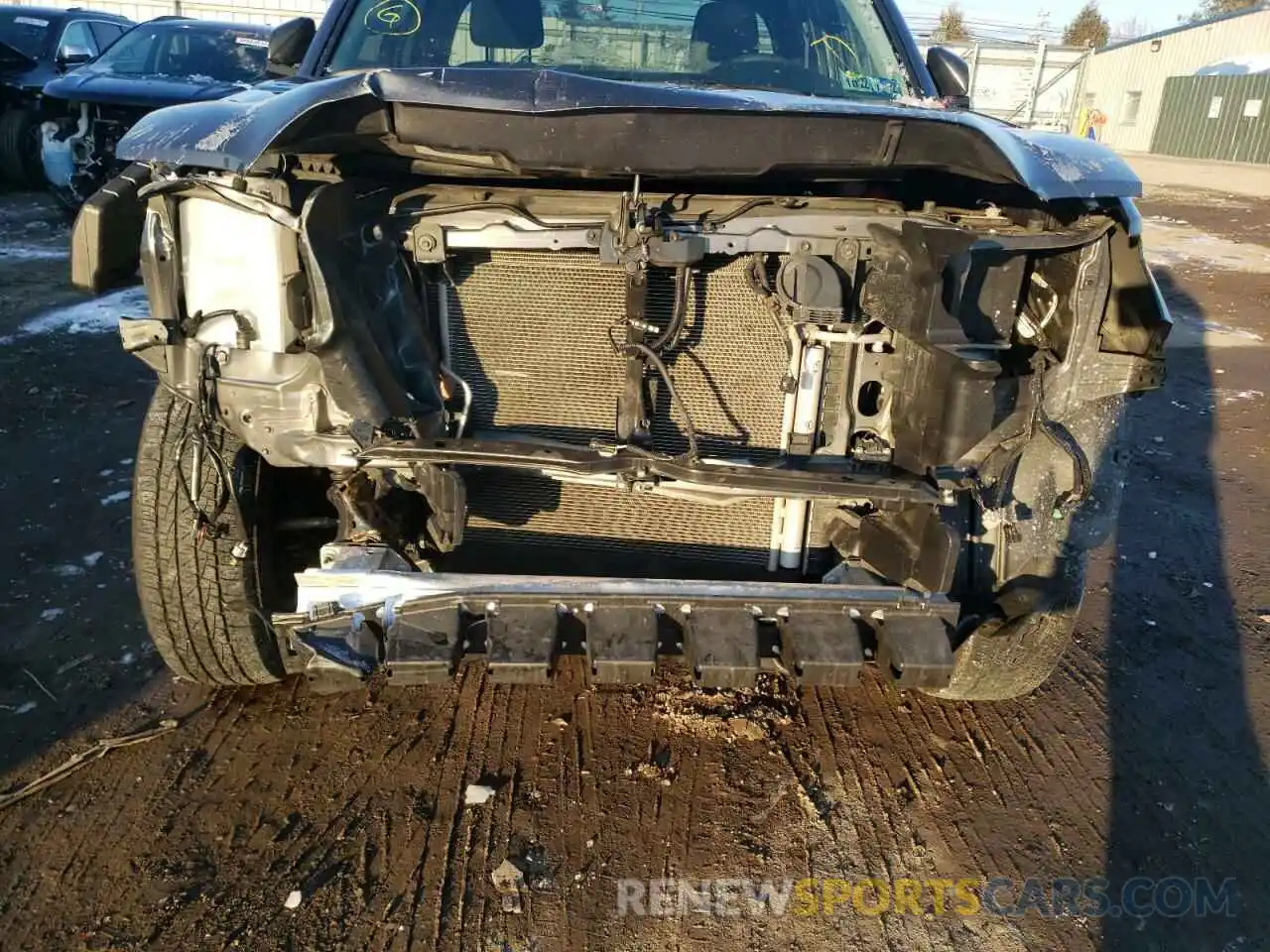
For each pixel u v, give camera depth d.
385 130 2.07
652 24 3.14
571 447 2.20
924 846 2.48
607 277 2.34
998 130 2.14
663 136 2.07
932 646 2.21
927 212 2.36
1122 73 37.03
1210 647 3.51
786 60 3.12
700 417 2.46
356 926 2.15
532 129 2.06
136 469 2.52
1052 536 2.42
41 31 12.58
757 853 2.42
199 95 9.16
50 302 7.36
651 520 2.54
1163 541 4.36
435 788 2.57
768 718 2.93
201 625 2.61
